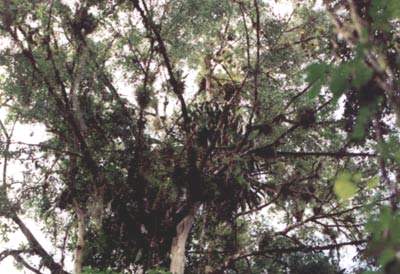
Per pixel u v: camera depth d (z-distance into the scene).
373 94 2.46
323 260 24.61
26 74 22.66
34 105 22.94
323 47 22.52
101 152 22.62
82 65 22.66
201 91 25.47
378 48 2.54
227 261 23.81
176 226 22.11
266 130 21.56
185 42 23.48
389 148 2.58
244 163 21.61
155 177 21.95
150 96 22.16
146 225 22.30
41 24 21.44
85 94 23.17
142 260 22.30
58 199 24.02
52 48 23.42
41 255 24.03
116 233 22.56
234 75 24.88
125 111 23.02
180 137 23.00
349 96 12.89
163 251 22.50
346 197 2.79
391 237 2.12
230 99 23.00
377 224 2.21
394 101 2.43
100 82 23.36
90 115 23.02
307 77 2.72
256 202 22.56
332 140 22.64
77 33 21.84
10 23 20.91
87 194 23.31
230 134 21.80
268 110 23.59
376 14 2.78
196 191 21.75
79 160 23.17
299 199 23.30
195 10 22.67
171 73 21.25
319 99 20.41
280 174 24.36
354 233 22.58
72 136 23.33
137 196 22.33
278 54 23.33
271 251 23.64
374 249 2.12
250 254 23.70
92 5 22.08
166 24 23.00
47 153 23.83
